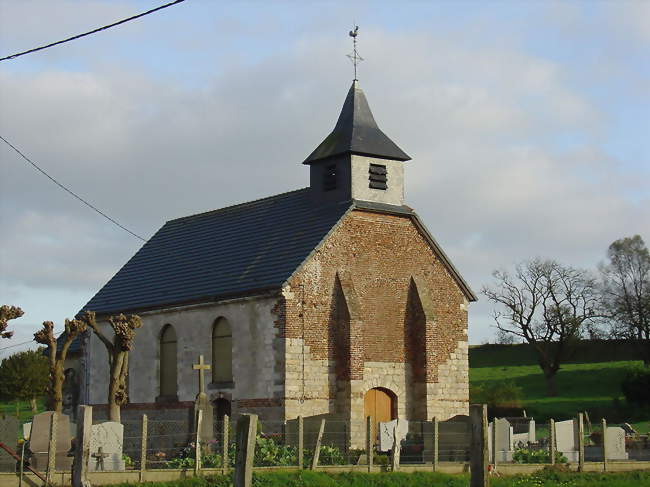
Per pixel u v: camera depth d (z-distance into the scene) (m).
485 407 20.41
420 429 40.16
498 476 34.59
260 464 33.44
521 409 78.06
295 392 42.12
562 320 96.88
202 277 48.12
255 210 50.91
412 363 45.84
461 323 47.38
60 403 41.44
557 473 35.44
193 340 46.91
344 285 43.81
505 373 108.12
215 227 52.56
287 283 42.34
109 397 41.28
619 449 42.06
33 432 29.72
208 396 45.44
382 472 33.06
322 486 30.42
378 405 44.66
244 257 47.00
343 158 45.84
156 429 46.03
